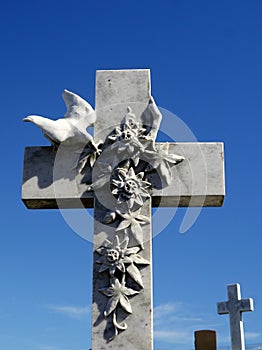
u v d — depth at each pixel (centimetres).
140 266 582
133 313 566
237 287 1115
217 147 629
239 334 1093
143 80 648
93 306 572
